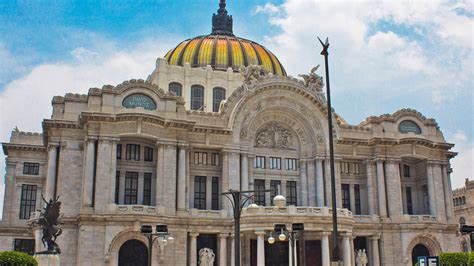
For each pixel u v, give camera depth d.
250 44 95.00
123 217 61.34
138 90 66.94
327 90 35.88
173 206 65.31
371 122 80.00
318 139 76.12
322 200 74.06
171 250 63.84
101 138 63.53
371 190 77.50
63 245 62.69
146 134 65.25
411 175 83.62
